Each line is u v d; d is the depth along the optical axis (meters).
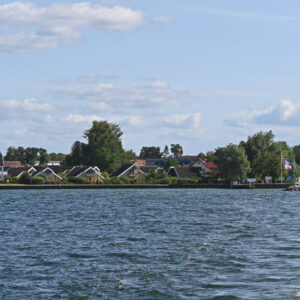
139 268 36.41
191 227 61.09
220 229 58.78
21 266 37.16
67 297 29.52
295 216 77.19
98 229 59.69
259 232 55.72
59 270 35.91
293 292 29.95
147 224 65.06
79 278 33.56
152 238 51.06
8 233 56.00
